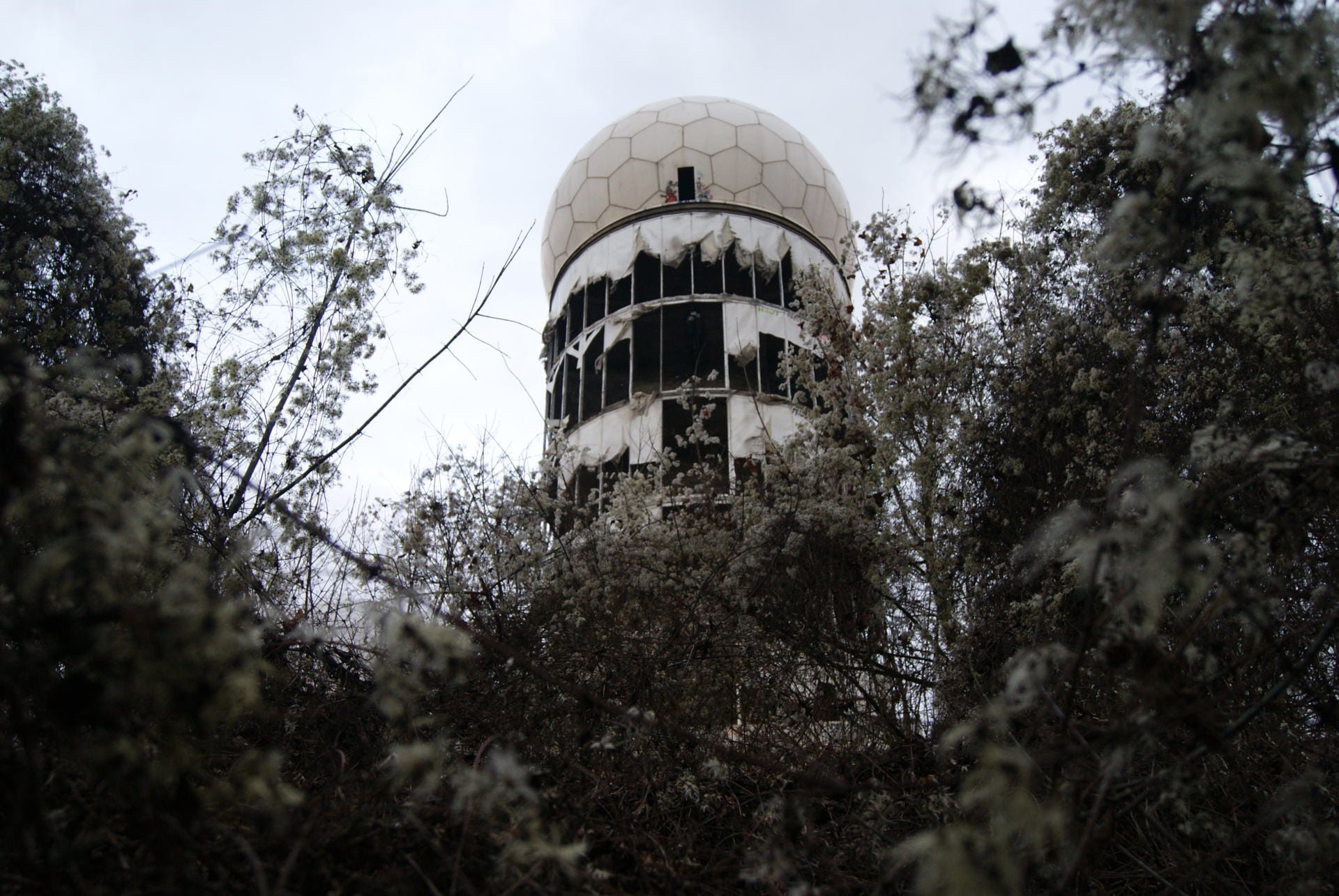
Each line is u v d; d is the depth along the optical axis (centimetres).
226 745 388
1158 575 258
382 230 789
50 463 241
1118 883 420
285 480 689
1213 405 656
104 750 230
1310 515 308
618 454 2086
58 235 954
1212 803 423
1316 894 323
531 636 683
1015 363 867
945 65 270
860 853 383
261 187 771
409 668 384
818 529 844
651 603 795
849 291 1155
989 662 679
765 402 2248
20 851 248
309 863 286
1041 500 762
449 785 346
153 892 238
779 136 3014
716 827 453
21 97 984
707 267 2734
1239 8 247
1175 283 623
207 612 233
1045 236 879
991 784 230
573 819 356
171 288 833
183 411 691
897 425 849
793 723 641
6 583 238
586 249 2828
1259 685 448
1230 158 256
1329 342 497
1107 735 272
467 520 820
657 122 2998
